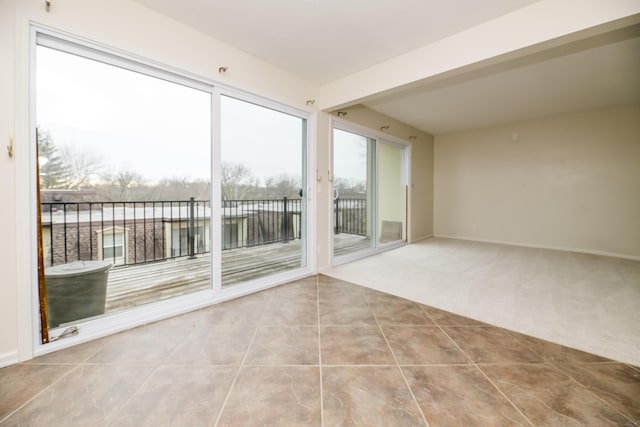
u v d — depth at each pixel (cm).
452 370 156
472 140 578
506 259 417
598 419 121
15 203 157
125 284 212
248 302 252
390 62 277
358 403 131
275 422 120
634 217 424
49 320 181
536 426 117
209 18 212
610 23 172
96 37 179
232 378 148
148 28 201
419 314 228
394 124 495
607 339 188
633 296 265
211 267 252
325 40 244
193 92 236
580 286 294
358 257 422
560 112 457
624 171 429
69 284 186
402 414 125
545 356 169
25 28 156
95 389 139
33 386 141
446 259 419
